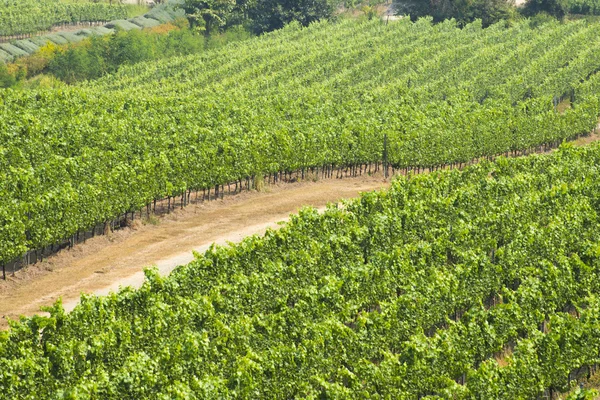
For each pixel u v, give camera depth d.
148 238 50.00
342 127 65.31
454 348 32.84
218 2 122.94
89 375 31.23
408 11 129.75
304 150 60.88
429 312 36.91
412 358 32.09
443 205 48.34
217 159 56.06
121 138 60.88
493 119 70.62
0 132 58.31
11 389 29.23
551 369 33.19
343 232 45.38
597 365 36.41
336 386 29.62
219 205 56.34
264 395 30.64
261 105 75.50
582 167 56.84
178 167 53.72
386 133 64.56
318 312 35.34
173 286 36.94
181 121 67.38
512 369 31.56
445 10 126.69
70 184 47.59
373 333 34.12
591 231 46.50
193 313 34.16
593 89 85.44
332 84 86.88
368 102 77.94
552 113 72.31
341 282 37.03
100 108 71.19
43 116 65.69
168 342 32.38
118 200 49.22
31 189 48.41
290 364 31.20
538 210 48.94
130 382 29.23
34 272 44.12
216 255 39.16
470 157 66.94
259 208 56.00
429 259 41.41
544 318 37.16
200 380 29.06
